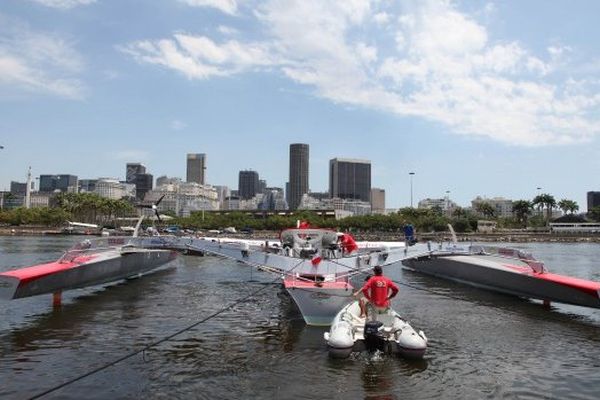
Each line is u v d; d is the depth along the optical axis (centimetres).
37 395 743
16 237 8288
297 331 1157
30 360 917
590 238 11144
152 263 2264
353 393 761
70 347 1010
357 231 11388
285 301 1587
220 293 1762
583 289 1318
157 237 1705
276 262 1379
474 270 1920
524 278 1569
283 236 1761
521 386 804
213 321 1270
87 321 1258
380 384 801
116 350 990
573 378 845
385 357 948
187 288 1888
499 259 2003
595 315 1390
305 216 11100
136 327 1196
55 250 4228
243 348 1008
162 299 1617
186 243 1634
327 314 1191
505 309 1487
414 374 852
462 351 1005
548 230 13875
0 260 3075
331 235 1748
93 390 765
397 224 11362
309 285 1191
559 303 1516
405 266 2780
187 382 804
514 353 994
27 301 1533
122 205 13300
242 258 1462
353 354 964
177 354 964
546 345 1059
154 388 775
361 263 1438
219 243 1547
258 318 1311
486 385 805
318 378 826
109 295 1695
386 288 1038
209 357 943
